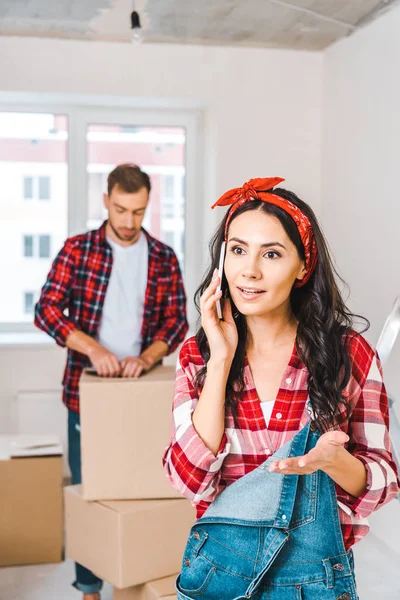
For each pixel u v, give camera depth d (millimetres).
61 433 4074
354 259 3654
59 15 3422
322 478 1137
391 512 3189
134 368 2443
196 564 1158
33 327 4406
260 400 1186
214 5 3262
